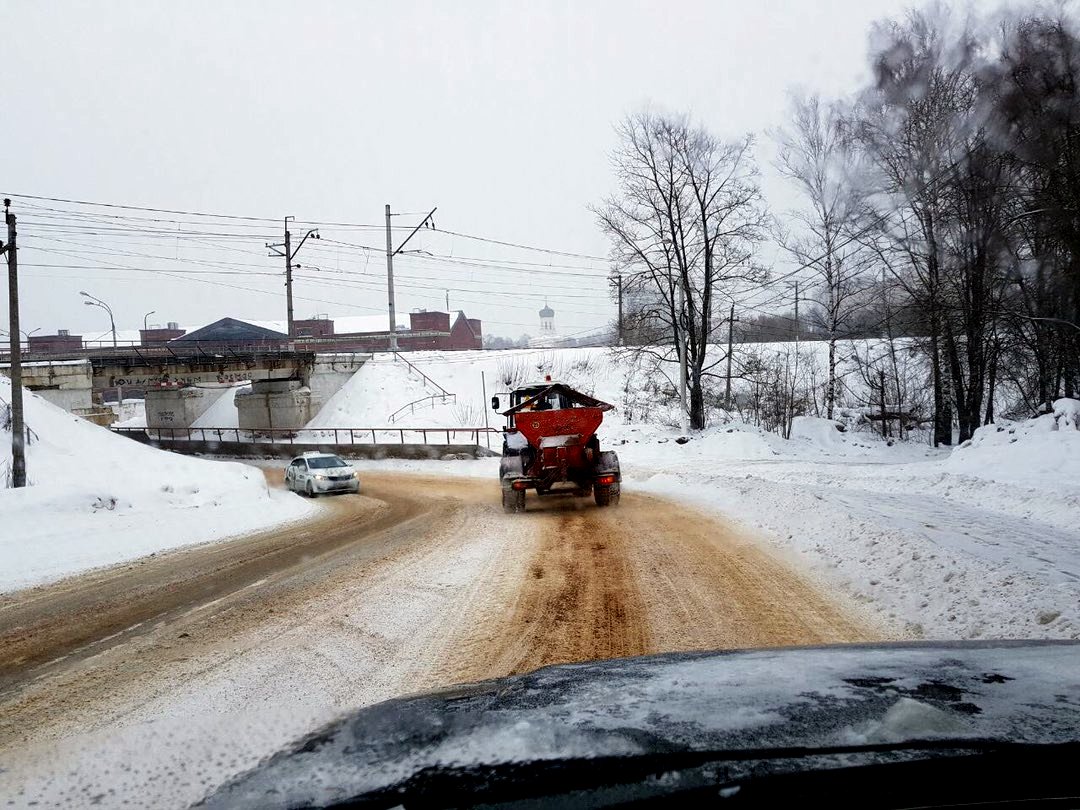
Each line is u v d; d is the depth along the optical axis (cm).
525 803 101
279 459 4147
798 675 151
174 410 5759
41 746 353
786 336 5497
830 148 3547
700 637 565
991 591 605
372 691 462
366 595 762
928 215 2733
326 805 106
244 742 292
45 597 851
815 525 1033
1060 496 1182
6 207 1912
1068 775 101
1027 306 2559
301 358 4838
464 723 135
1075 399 1920
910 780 99
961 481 1499
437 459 3447
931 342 3244
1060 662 155
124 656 577
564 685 161
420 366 5156
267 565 990
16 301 1938
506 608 684
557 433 1512
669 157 3659
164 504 1912
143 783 261
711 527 1170
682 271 3697
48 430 2605
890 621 598
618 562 901
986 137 2392
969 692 132
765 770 102
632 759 107
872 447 3466
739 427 3488
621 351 4075
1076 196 2019
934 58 2719
